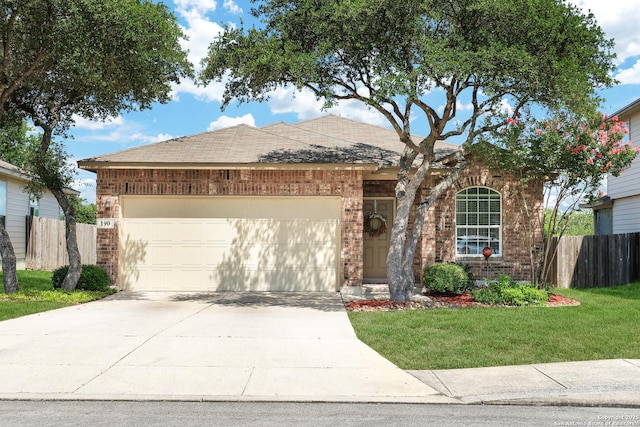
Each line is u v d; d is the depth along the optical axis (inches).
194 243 556.7
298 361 281.3
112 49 466.3
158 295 528.4
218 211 557.0
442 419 204.8
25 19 458.0
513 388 239.8
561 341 318.7
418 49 428.8
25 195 852.0
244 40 454.9
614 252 650.2
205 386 241.0
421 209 494.9
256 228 556.7
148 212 556.4
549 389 237.8
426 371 267.1
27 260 832.9
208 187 551.5
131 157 544.7
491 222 594.2
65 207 538.9
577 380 250.1
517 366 274.5
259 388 238.8
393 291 476.4
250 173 552.1
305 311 434.6
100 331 351.6
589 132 491.5
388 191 610.5
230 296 523.5
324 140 639.1
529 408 219.9
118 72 509.7
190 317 405.7
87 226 821.9
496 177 587.2
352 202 547.8
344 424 198.4
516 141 503.8
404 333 340.8
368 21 419.2
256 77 461.4
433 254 570.6
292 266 555.5
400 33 426.3
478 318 385.4
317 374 259.4
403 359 285.6
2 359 280.7
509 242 588.4
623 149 499.8
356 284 544.1
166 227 556.7
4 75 491.2
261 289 554.3
